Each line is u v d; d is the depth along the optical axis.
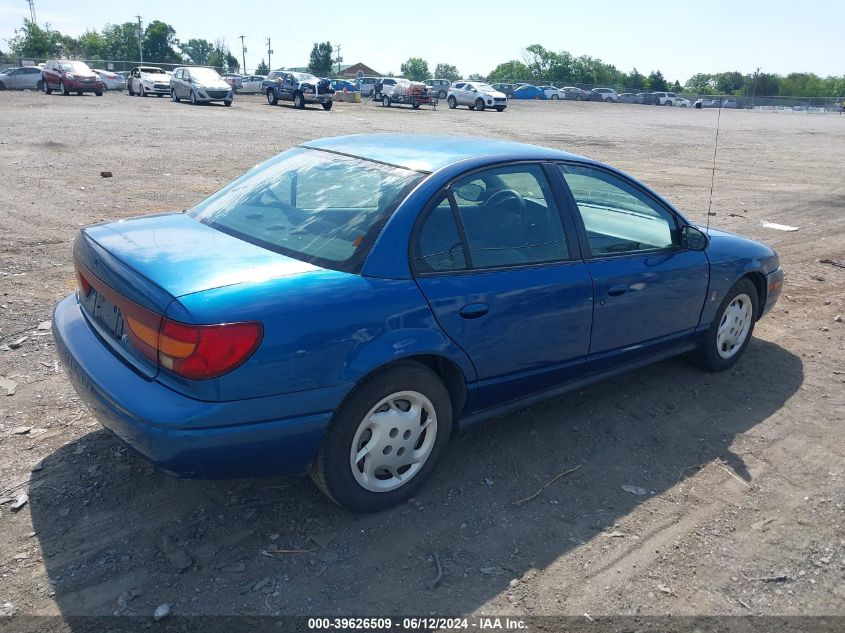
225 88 33.44
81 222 8.72
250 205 3.77
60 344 3.43
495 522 3.38
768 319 6.57
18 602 2.73
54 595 2.77
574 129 29.50
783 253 9.20
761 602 2.96
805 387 5.08
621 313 4.21
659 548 3.25
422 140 4.20
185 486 3.50
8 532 3.11
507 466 3.87
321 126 24.17
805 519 3.53
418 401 3.38
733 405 4.74
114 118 22.77
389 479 3.41
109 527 3.18
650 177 16.11
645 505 3.58
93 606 2.73
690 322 4.78
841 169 19.03
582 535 3.32
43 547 3.03
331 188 3.65
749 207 12.61
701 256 4.72
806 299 7.21
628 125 34.12
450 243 3.46
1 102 27.62
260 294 2.88
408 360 3.30
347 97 46.59
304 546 3.13
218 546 3.10
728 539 3.34
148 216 4.00
